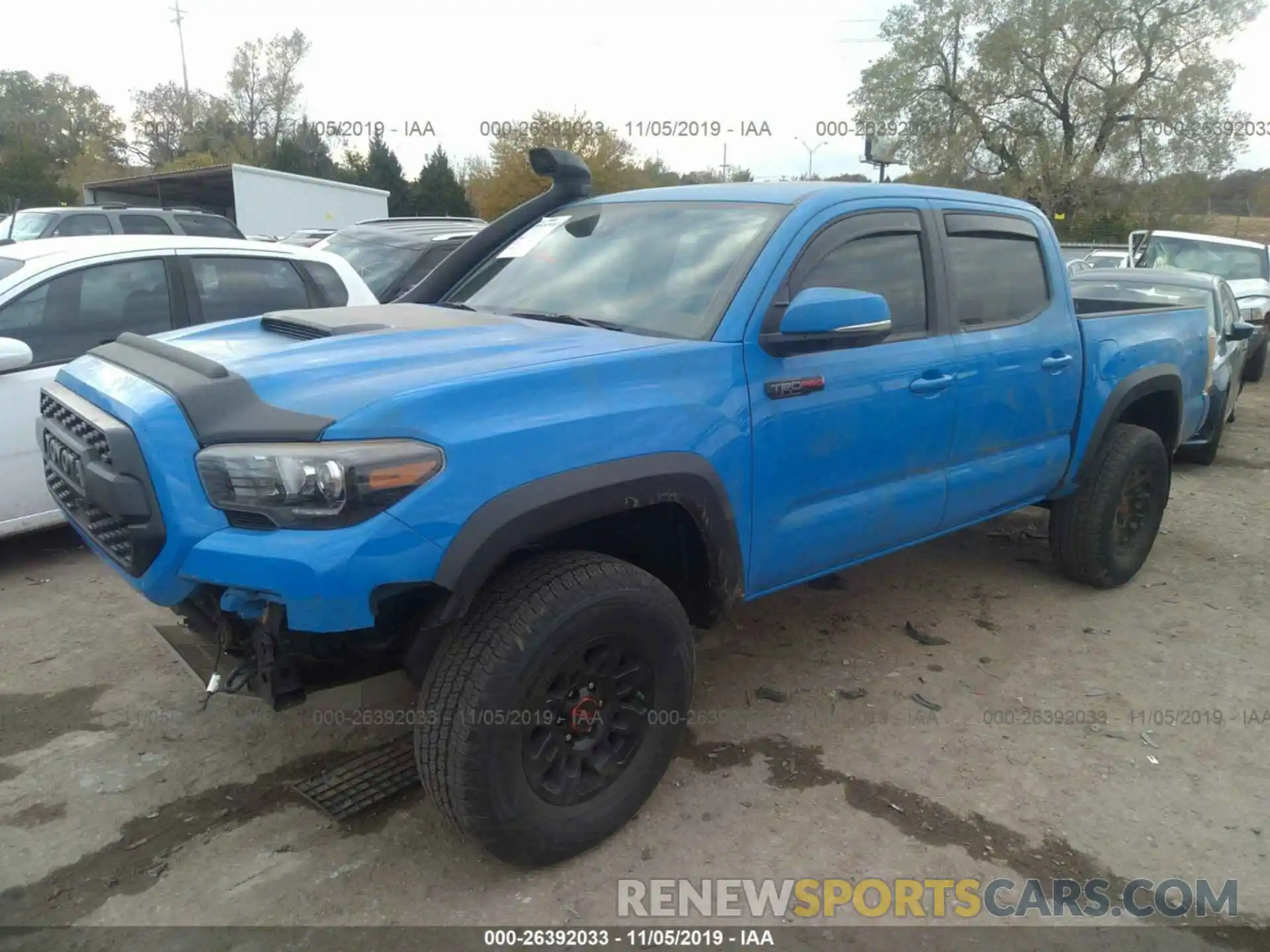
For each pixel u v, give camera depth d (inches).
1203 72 1096.8
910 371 141.2
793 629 177.9
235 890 106.3
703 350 116.8
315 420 92.6
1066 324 176.6
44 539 215.9
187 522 93.3
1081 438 182.2
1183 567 219.0
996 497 166.9
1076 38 1134.4
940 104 1199.6
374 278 366.0
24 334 189.3
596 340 117.0
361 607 91.2
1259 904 107.3
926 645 172.6
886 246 143.7
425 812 120.6
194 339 123.9
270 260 231.5
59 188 1605.6
